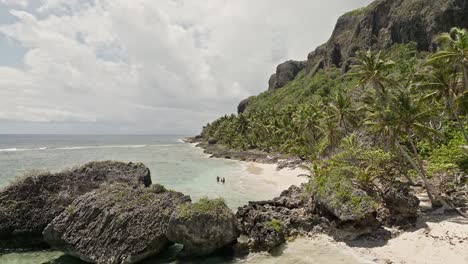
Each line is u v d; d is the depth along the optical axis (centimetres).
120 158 9231
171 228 2214
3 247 2455
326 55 17125
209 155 10688
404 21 11456
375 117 3766
